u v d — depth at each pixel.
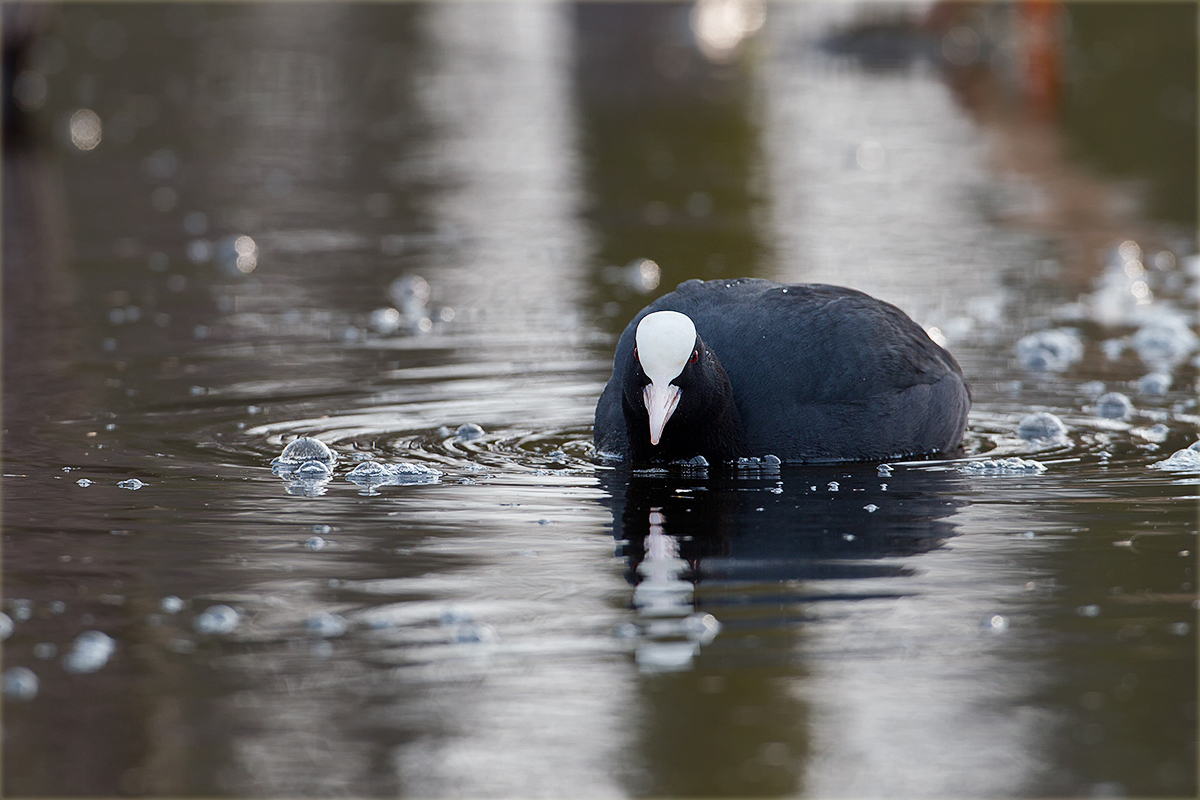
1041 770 6.43
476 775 6.45
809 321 11.23
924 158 30.39
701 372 10.52
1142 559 8.92
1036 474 10.91
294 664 7.49
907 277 19.83
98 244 22.61
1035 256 21.17
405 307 18.19
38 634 7.88
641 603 8.27
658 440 10.06
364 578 8.70
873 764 6.50
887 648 7.63
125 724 6.88
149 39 53.00
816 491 10.42
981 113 35.81
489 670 7.41
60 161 30.78
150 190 27.59
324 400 13.37
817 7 55.59
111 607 8.25
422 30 56.44
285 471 11.11
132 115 37.19
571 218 24.80
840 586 8.53
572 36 53.97
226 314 17.73
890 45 46.53
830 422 11.02
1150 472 10.92
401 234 23.58
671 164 30.39
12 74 36.84
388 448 11.76
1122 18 49.91
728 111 37.03
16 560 9.03
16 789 6.34
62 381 14.16
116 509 10.09
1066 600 8.26
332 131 34.91
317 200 26.73
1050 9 46.41
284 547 9.27
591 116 36.69
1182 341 15.56
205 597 8.39
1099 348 15.62
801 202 26.05
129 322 17.22
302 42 52.91
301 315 17.66
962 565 8.85
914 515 9.86
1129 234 22.70
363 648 7.68
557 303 18.31
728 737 6.73
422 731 6.80
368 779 6.42
